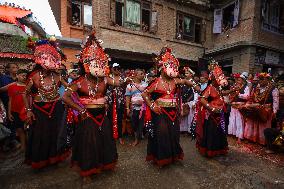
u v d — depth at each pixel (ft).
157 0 41.50
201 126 15.06
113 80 12.67
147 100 13.03
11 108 16.49
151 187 11.32
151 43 41.29
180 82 13.67
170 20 43.19
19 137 18.13
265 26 39.83
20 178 12.26
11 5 50.37
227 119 21.54
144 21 41.57
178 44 44.21
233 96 20.51
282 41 42.68
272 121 17.89
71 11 46.09
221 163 14.38
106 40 37.04
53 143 13.12
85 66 11.49
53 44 13.17
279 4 41.55
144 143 18.58
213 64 15.05
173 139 13.46
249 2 38.14
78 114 11.85
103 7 36.58
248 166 13.94
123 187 11.30
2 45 38.86
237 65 39.58
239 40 40.22
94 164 11.55
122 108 18.25
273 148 16.62
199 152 16.40
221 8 44.42
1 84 17.60
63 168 13.46
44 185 11.50
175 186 11.43
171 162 13.78
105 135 12.14
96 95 11.81
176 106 13.64
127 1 39.17
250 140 19.49
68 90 11.32
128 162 14.38
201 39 47.24
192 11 45.32
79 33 46.70
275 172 13.10
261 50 38.45
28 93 12.89
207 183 11.75
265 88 17.93
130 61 41.45
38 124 12.69
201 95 14.62
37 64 12.96
